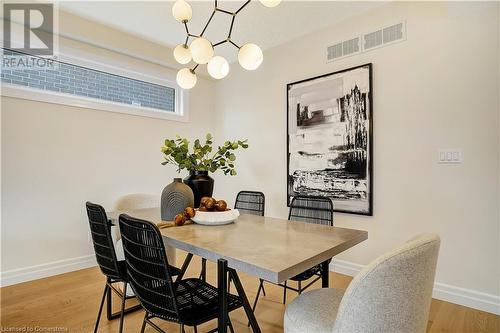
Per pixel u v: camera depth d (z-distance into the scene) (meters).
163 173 3.68
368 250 2.70
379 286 0.89
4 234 2.49
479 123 2.13
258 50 1.74
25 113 2.61
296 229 1.66
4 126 2.49
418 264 0.91
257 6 2.63
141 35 3.23
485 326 1.91
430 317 2.03
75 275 2.75
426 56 2.37
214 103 4.32
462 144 2.20
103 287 2.48
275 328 1.91
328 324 1.09
